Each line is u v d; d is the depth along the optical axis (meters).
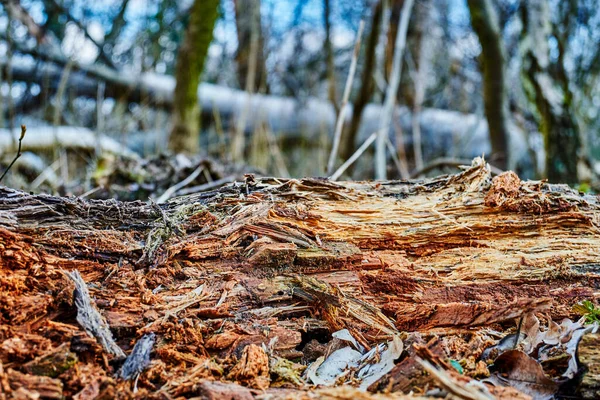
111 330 0.57
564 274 0.64
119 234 0.62
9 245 0.58
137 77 2.29
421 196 0.68
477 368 0.57
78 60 2.24
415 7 2.37
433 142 2.28
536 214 0.67
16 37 2.24
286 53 2.83
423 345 0.56
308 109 2.34
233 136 2.06
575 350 0.57
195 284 0.61
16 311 0.56
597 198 0.69
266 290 0.61
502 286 0.64
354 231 0.65
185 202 0.66
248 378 0.56
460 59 2.60
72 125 2.11
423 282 0.64
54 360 0.53
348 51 2.77
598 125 2.35
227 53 2.75
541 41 1.72
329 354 0.60
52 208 0.62
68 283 0.58
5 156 1.61
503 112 1.61
